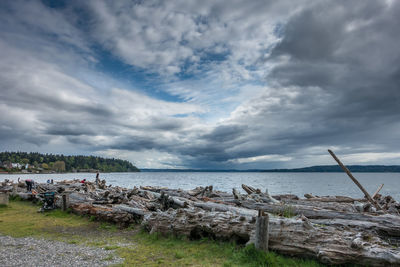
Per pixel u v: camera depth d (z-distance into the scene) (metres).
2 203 18.36
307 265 6.35
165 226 9.97
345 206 14.27
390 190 53.25
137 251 8.03
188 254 7.70
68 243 9.07
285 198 19.03
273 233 7.35
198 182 86.25
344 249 6.23
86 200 17.23
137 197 17.52
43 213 15.94
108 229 11.59
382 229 8.88
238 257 7.05
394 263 5.57
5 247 8.42
